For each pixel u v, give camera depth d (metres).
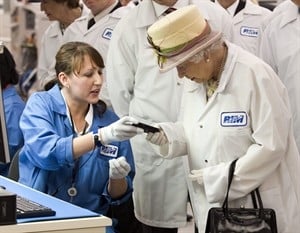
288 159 2.59
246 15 4.47
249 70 2.52
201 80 2.59
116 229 3.03
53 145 2.78
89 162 2.91
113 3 4.28
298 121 3.54
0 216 2.03
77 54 2.89
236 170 2.51
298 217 2.60
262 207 2.50
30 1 6.29
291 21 3.65
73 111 2.96
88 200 2.92
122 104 3.43
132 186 3.08
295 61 3.58
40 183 2.85
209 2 3.49
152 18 3.32
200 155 2.67
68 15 4.74
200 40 2.47
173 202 3.33
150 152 3.32
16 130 3.47
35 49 6.21
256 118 2.51
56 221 2.12
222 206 2.54
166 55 2.47
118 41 3.40
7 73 3.52
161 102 3.26
